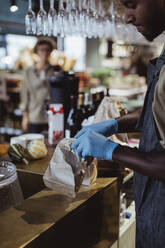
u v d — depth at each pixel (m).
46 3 2.16
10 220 1.05
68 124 1.99
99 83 6.76
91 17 2.05
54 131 2.03
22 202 1.20
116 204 1.56
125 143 1.69
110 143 1.19
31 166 1.62
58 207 1.16
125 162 1.14
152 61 1.30
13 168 1.30
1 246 0.90
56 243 1.06
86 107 2.06
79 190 1.33
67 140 1.30
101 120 1.74
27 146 1.73
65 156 1.24
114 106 1.77
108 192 1.43
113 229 1.56
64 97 2.12
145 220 1.31
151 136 1.23
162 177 1.07
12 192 1.20
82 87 6.05
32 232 0.98
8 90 5.06
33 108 3.82
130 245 1.93
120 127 1.60
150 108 1.24
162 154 1.09
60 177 1.21
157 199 1.24
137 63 6.97
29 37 6.00
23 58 5.71
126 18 1.19
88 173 1.36
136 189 1.35
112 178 1.50
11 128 4.90
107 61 7.98
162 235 1.24
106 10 2.48
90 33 2.11
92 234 1.33
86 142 1.20
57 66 2.64
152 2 1.08
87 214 1.25
